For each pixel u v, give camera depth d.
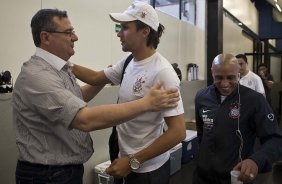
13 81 2.11
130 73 1.46
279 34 9.84
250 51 9.28
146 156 1.27
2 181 1.95
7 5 2.04
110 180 2.80
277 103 6.92
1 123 1.92
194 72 5.49
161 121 1.41
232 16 7.03
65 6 2.54
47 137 1.25
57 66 1.26
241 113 1.55
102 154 3.05
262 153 1.38
